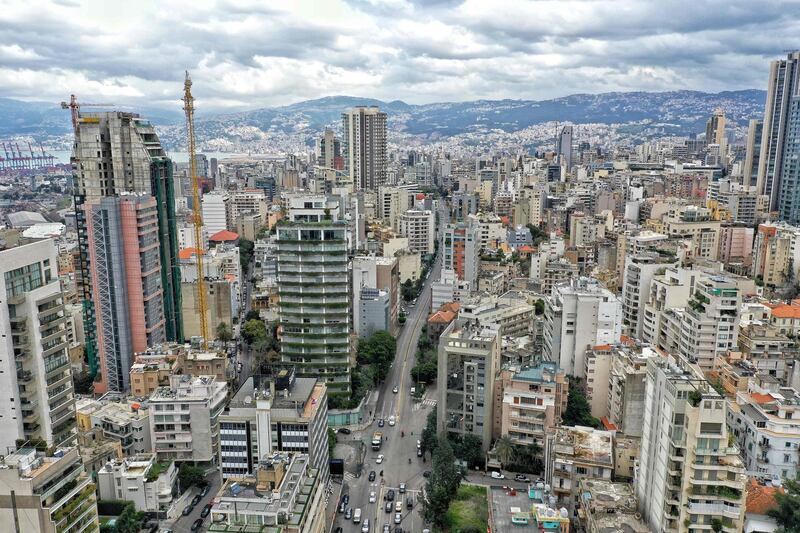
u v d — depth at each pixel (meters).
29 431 157.75
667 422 137.88
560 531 143.50
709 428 132.12
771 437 178.88
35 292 157.25
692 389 133.50
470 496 192.12
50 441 161.88
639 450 167.62
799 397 192.00
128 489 184.38
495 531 143.75
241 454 183.50
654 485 144.12
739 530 132.62
